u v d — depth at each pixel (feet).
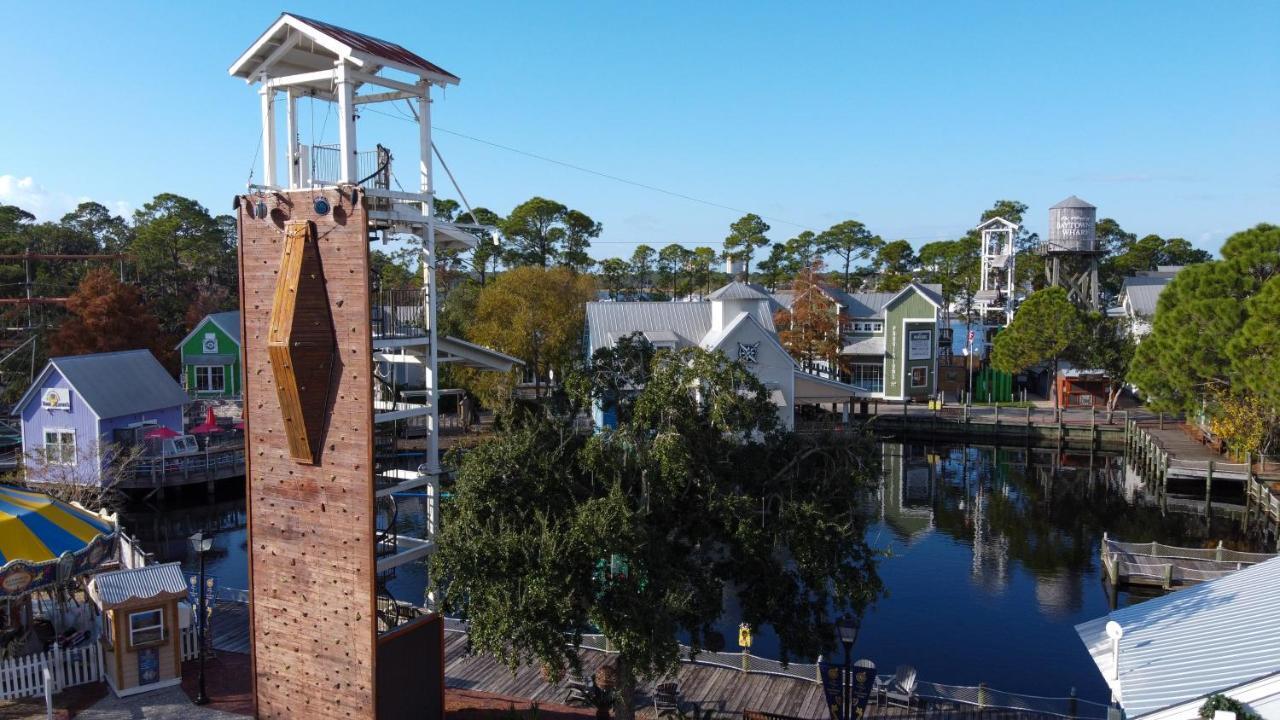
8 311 247.70
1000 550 132.77
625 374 70.33
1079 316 231.50
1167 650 52.60
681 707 69.46
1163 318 169.78
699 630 70.54
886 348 261.65
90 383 155.94
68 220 370.53
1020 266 373.61
